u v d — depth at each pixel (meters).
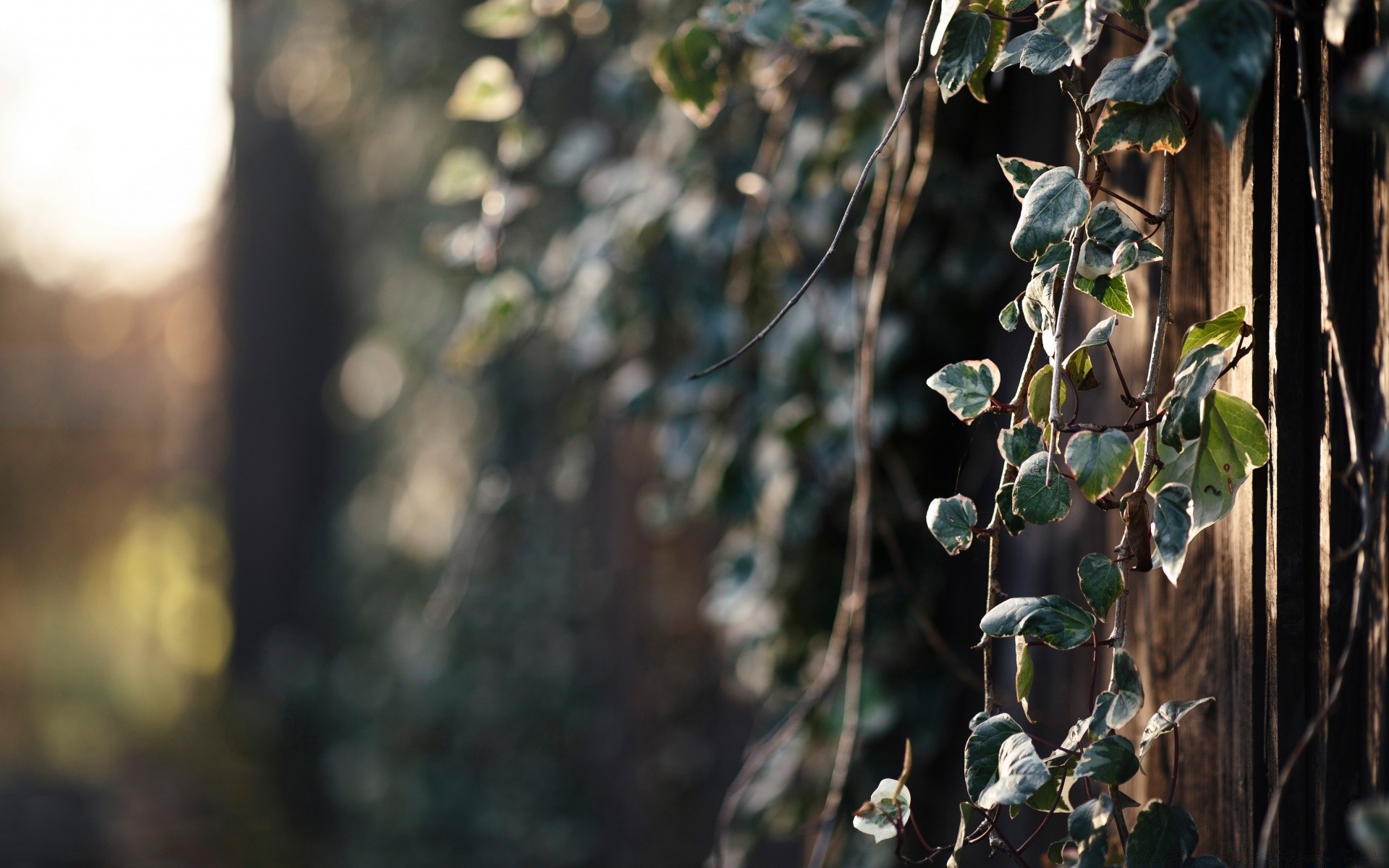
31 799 6.23
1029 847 1.33
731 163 1.74
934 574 1.50
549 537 3.40
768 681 1.68
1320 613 1.11
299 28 4.23
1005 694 1.39
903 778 1.18
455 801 3.54
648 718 2.82
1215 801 1.17
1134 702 1.12
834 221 1.51
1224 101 1.02
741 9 1.38
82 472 15.91
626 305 1.85
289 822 5.23
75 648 12.71
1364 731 1.08
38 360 15.59
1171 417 1.10
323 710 5.23
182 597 11.13
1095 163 1.16
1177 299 1.19
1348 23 1.08
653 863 2.79
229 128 6.94
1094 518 1.28
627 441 2.92
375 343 4.68
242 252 7.04
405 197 4.01
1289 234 1.11
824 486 1.56
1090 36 1.11
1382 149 1.08
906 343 1.46
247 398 7.09
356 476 5.54
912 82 1.20
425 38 3.43
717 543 2.50
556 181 1.98
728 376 1.73
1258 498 1.13
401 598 4.46
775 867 2.18
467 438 3.61
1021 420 1.17
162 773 6.50
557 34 1.84
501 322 1.84
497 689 3.50
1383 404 1.07
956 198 1.45
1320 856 1.10
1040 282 1.15
